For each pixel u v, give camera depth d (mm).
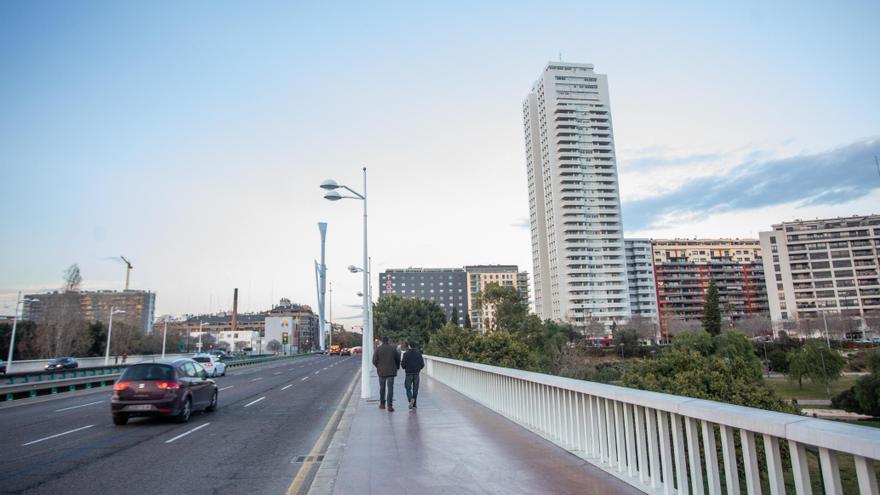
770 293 135375
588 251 122812
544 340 64750
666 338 120125
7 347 58500
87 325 69688
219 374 38406
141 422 13586
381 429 10195
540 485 5883
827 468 3297
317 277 143875
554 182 126500
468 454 7648
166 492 6820
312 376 35656
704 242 165375
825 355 53781
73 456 9195
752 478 3959
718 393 19938
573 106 127625
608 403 6535
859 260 129750
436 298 197875
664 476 5145
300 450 9688
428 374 30578
